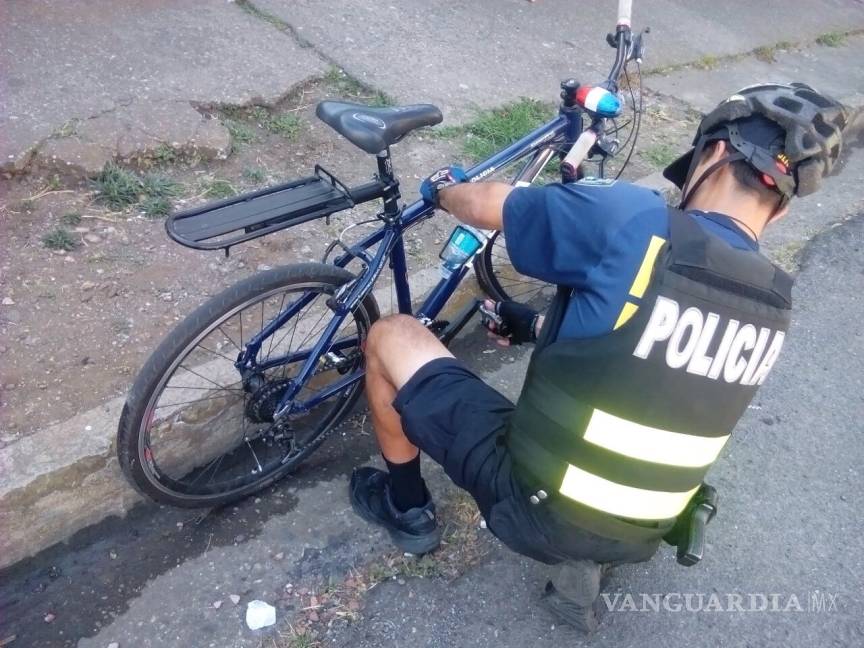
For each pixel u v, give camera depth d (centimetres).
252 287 222
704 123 185
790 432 313
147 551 246
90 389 257
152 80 380
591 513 183
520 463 186
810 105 171
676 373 166
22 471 229
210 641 225
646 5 605
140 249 309
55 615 227
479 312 296
